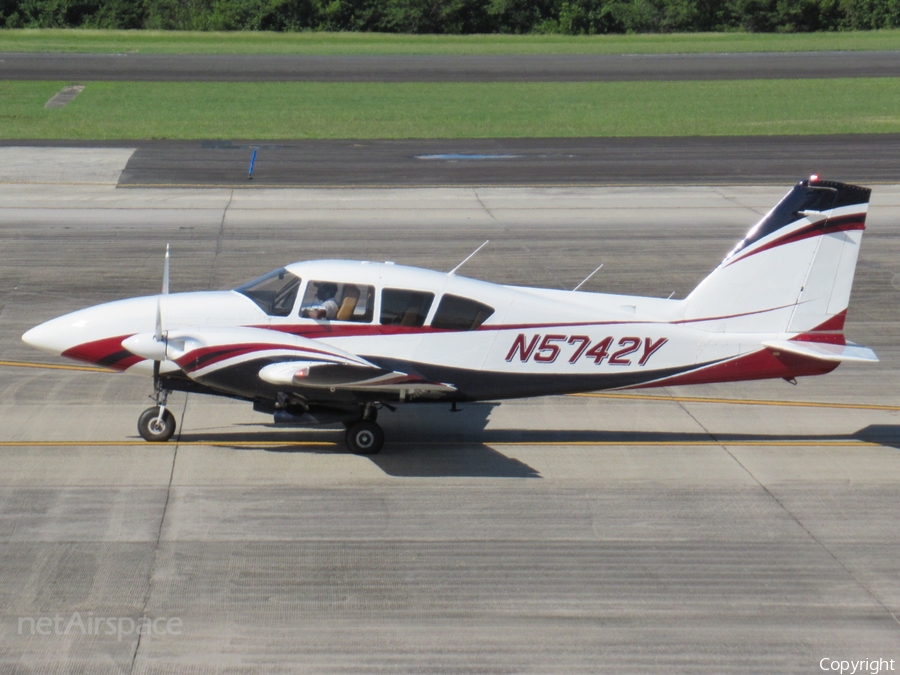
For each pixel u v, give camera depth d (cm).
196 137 14112
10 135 13600
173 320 4162
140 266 7512
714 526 3588
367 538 3422
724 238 8962
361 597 3025
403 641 2794
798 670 2698
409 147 13712
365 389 3962
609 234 9069
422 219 9569
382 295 4181
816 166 12375
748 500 3834
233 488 3822
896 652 2792
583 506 3744
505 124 15712
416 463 4153
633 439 4534
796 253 4231
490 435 4547
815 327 4294
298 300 4188
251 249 8181
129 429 4469
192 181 11106
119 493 3734
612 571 3231
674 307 4309
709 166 12444
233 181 11175
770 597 3083
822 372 4319
